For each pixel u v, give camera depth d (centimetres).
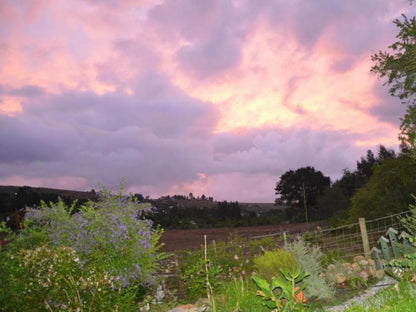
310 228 2473
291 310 634
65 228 876
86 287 625
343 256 1248
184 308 837
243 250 1282
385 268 975
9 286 630
